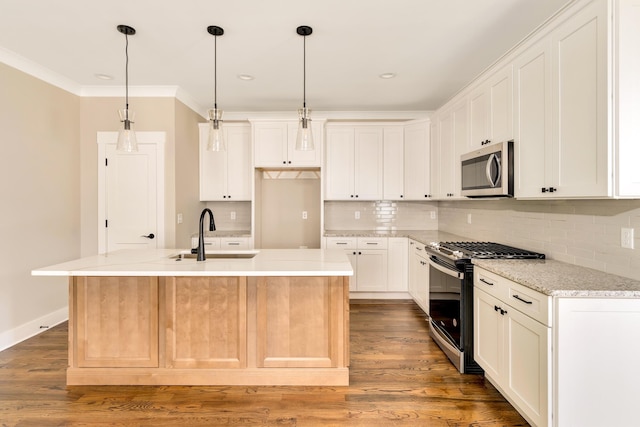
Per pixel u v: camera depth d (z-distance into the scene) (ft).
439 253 9.75
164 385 7.84
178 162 12.98
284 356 7.89
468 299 8.29
